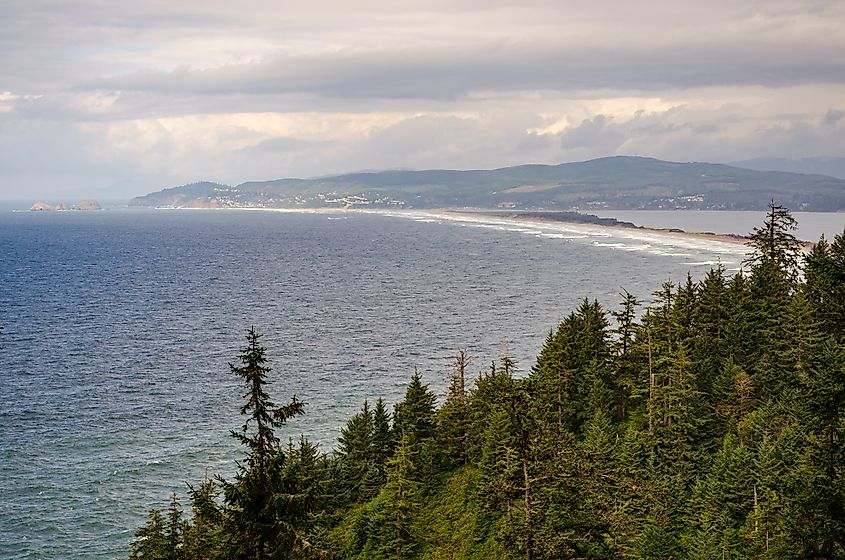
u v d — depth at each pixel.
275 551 28.06
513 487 37.72
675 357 68.06
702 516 53.09
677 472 61.31
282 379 134.38
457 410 79.56
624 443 63.81
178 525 57.81
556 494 37.31
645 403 72.25
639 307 196.75
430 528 69.19
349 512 76.25
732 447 58.72
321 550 28.91
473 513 68.38
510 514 39.91
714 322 79.12
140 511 87.25
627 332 77.06
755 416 62.44
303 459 68.94
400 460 68.81
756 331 76.12
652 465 61.75
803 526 29.81
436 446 80.25
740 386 67.38
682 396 65.00
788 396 59.97
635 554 46.56
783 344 68.25
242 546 28.16
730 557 48.97
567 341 78.62
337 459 83.62
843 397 29.72
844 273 31.36
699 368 72.75
